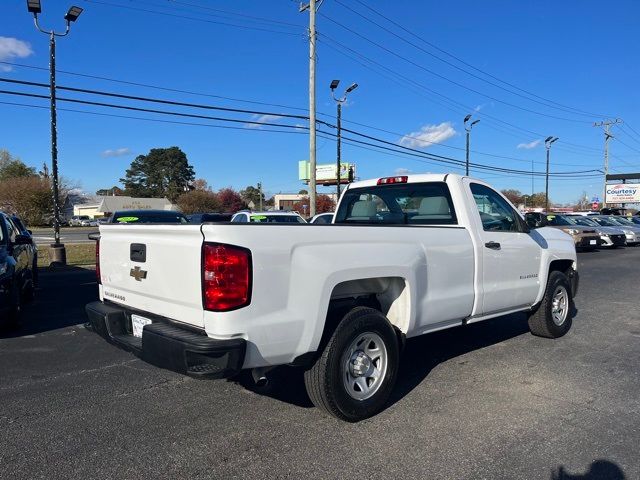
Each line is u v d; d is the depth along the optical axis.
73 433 3.85
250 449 3.59
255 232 3.44
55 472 3.28
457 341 6.56
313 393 3.92
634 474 3.25
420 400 4.51
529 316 6.64
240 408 4.33
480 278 5.25
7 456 3.49
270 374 4.81
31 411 4.27
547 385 4.89
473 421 4.05
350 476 3.23
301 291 3.62
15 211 64.88
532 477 3.21
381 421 4.07
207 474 3.26
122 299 4.38
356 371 4.04
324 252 3.76
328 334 3.87
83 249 21.92
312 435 3.81
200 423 4.03
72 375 5.23
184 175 122.38
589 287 11.43
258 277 3.41
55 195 16.36
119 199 105.12
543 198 92.69
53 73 16.16
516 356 5.87
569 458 3.45
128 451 3.56
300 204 61.94
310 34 22.38
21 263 8.07
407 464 3.38
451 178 5.39
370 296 4.61
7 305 6.76
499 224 5.77
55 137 16.31
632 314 8.34
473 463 3.38
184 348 3.30
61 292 10.87
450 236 4.91
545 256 6.34
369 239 4.10
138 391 4.75
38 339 6.74
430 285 4.64
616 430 3.88
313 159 22.84
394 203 5.91
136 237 4.07
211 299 3.33
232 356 3.29
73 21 15.98
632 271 14.47
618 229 24.08
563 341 6.56
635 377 5.12
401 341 4.50
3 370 5.40
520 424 3.99
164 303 3.81
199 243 3.41
